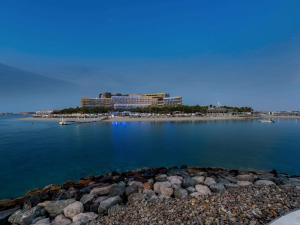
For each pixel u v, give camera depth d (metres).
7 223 9.48
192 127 67.81
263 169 19.98
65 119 112.25
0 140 41.56
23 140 41.41
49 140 41.09
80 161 24.27
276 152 27.41
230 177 14.80
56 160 24.75
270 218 6.22
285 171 19.45
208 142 35.91
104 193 11.66
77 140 40.78
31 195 12.71
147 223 6.84
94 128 67.25
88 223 8.02
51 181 17.61
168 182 12.76
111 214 8.49
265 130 56.59
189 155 26.36
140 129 62.12
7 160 24.84
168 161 23.86
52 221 8.94
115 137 44.47
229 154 26.48
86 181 15.34
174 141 37.62
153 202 9.27
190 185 12.54
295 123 88.00
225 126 71.62
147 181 13.77
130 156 26.55
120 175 16.81
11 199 12.59
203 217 6.62
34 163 23.42
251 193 8.74
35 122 105.31
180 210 7.54
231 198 8.16
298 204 7.21
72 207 9.57
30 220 9.25
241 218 6.30
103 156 26.73
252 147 30.94
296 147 30.77
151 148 31.55
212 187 11.70
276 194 8.48
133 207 8.84
